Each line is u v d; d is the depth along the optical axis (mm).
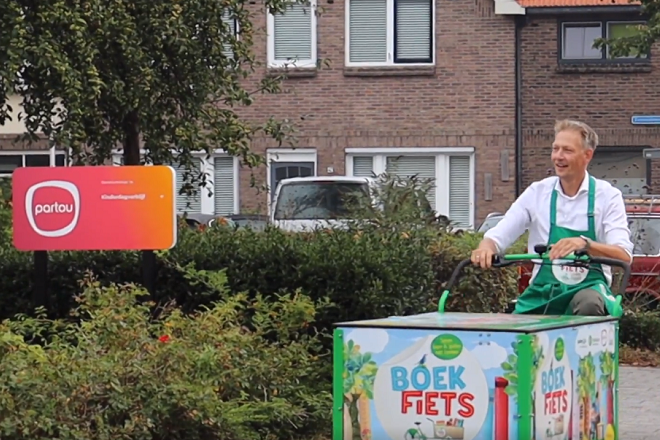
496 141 34406
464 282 13258
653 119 34719
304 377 9836
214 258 10852
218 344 8977
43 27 12562
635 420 11133
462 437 6000
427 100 34500
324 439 9320
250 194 34250
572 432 6312
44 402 7543
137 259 11211
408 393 6113
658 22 25984
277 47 34531
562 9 34656
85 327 8711
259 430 8953
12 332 9094
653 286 17828
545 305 7355
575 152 7465
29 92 13492
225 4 14391
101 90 13133
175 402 7922
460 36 34500
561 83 34969
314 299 10500
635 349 16562
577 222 7508
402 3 34531
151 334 9203
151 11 13484
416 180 14625
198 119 14688
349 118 34500
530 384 5871
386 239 11484
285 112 34500
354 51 34625
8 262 11242
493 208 34406
